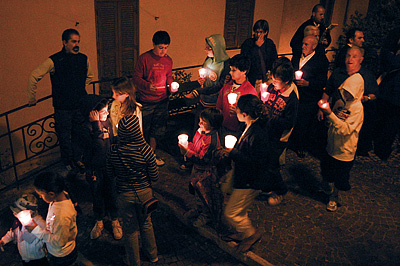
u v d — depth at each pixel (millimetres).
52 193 3387
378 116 6289
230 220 4145
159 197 5211
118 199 3840
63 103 5484
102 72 7867
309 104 6008
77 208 3799
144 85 5535
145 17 8062
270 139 4773
